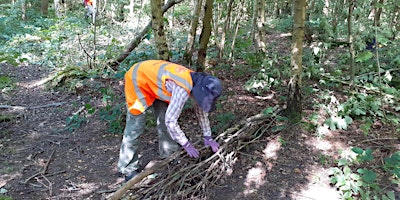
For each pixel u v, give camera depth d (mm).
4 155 3865
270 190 3359
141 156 3896
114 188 3369
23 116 4875
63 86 5895
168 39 9102
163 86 3029
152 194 3141
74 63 7105
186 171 3271
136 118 3279
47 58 7547
